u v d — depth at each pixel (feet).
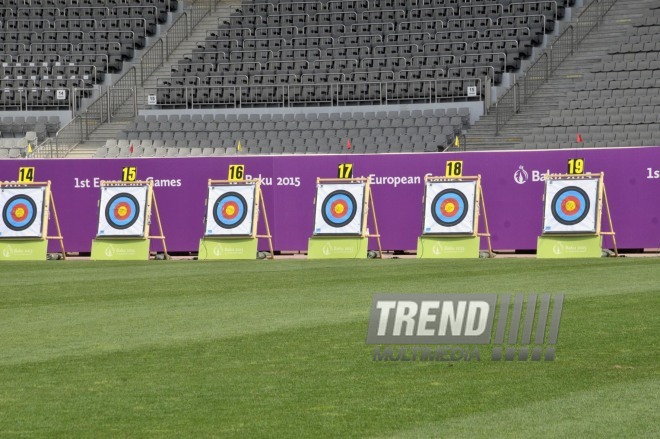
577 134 141.79
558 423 36.29
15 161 122.21
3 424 37.63
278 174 118.93
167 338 55.31
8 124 168.55
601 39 166.20
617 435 34.68
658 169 111.24
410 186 116.57
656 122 142.31
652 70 152.87
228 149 152.25
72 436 35.99
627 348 49.75
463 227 112.06
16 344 54.13
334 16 183.93
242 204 116.57
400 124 154.10
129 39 187.21
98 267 103.71
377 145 148.77
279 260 111.24
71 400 41.14
